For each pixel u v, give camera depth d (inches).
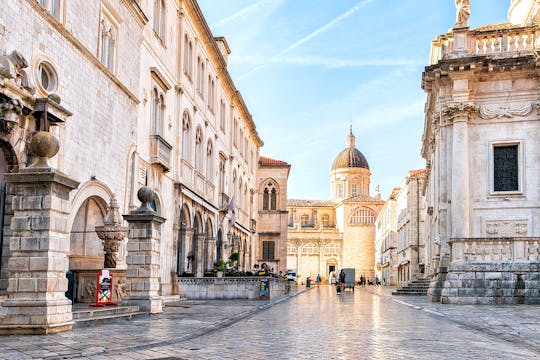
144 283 728.3
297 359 380.8
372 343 468.1
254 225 2444.6
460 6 1193.4
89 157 785.6
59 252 507.5
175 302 1051.3
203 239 1449.3
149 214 732.0
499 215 1133.7
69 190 524.7
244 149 2224.4
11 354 378.3
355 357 391.2
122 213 910.4
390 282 3405.5
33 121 627.5
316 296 1550.2
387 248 3592.5
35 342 435.2
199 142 1461.6
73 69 737.0
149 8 1062.4
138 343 442.6
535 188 1125.7
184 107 1284.4
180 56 1252.5
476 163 1158.3
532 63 1127.6
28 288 489.4
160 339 469.4
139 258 732.0
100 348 409.4
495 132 1157.7
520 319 693.3
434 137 1397.6
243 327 601.0
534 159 1133.1
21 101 578.9
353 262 4269.2
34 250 492.7
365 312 847.7
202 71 1497.3
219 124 1706.4
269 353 406.9
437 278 1178.0
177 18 1252.5
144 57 1024.9
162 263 1110.4
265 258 2731.3
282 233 2746.1
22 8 614.2
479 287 1027.3
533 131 1140.5
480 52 1178.6
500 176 1153.4
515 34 1161.4
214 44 1534.2
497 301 1016.9
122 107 913.5
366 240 4288.9
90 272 796.6
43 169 498.9
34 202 496.7
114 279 773.9
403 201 2928.2
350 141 4901.6
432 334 539.2
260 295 1205.1
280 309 911.0
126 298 726.5
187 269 1306.6
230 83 1806.1
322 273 4274.1
